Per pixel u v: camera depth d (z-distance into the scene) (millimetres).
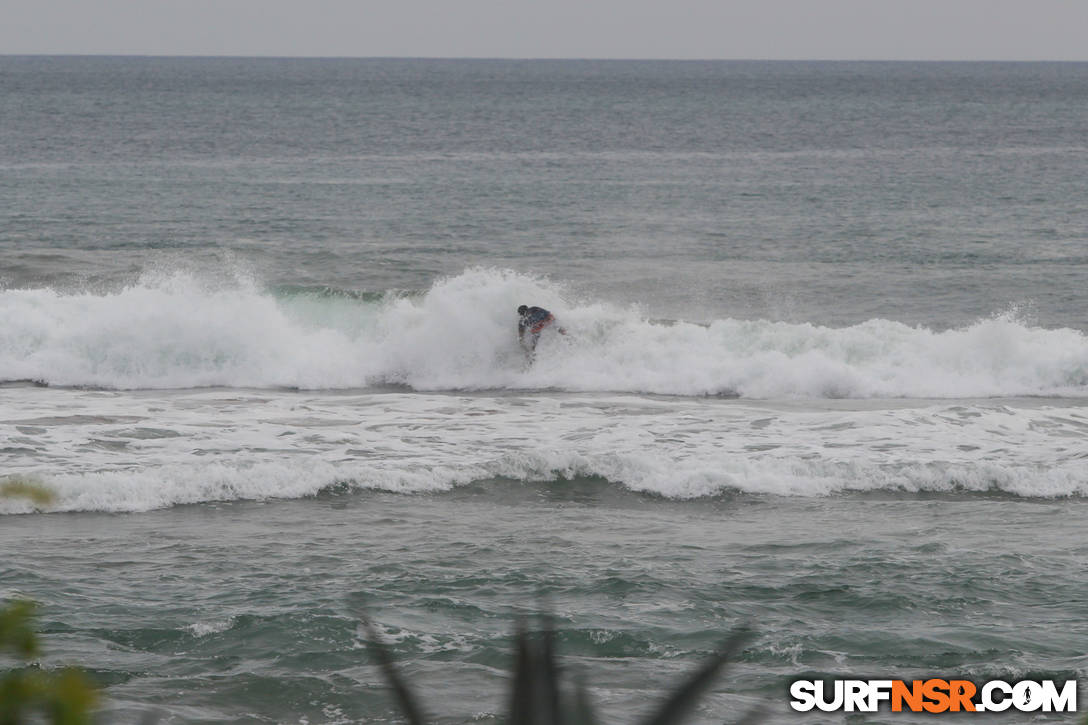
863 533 44188
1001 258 121750
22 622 6359
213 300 79625
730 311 98375
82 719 5566
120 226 137000
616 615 34719
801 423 61844
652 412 65188
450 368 75938
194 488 47969
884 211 160250
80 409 63281
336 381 74062
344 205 159625
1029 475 51188
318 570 38875
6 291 79875
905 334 78688
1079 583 37875
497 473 51094
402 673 30328
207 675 30266
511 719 4809
